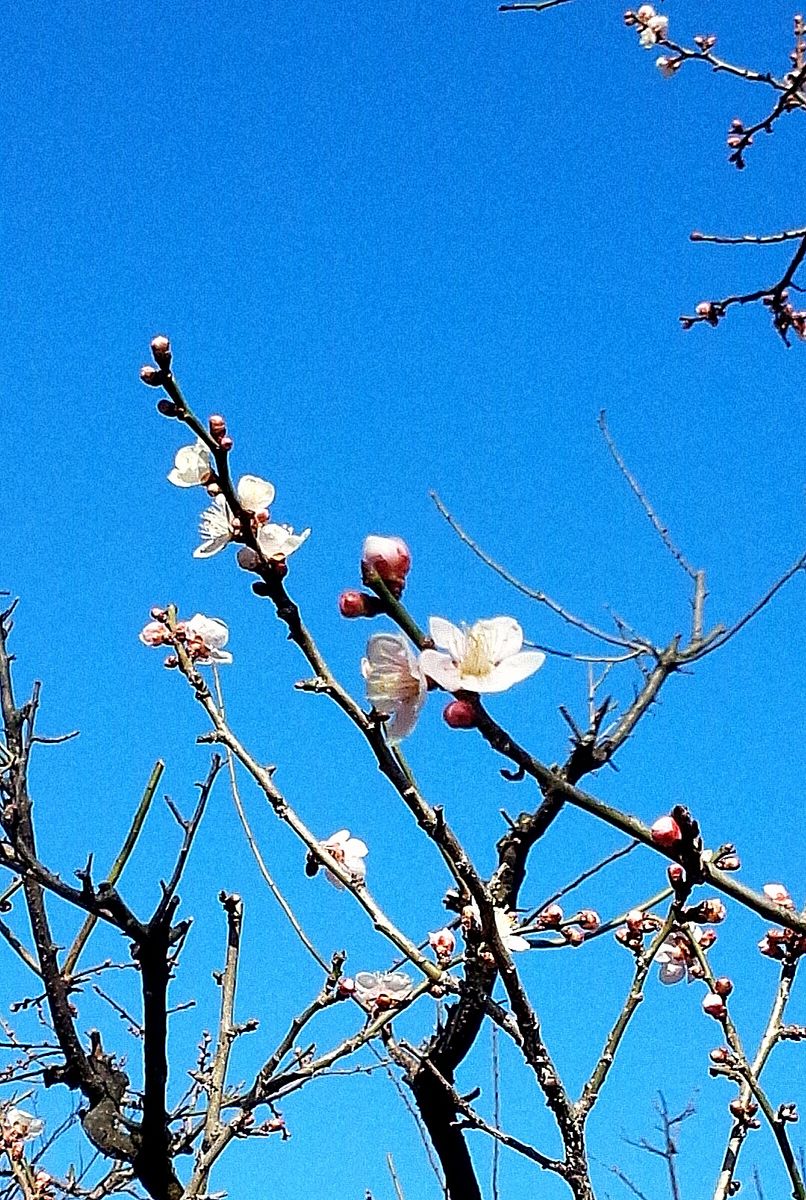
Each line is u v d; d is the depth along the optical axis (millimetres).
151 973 1048
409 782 801
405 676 790
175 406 817
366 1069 1045
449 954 964
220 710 991
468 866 805
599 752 898
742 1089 922
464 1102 900
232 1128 1023
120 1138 1066
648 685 944
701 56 1496
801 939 936
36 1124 1180
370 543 784
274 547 829
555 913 976
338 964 1014
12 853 1097
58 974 1138
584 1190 844
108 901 1039
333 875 978
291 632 816
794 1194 900
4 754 1149
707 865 774
